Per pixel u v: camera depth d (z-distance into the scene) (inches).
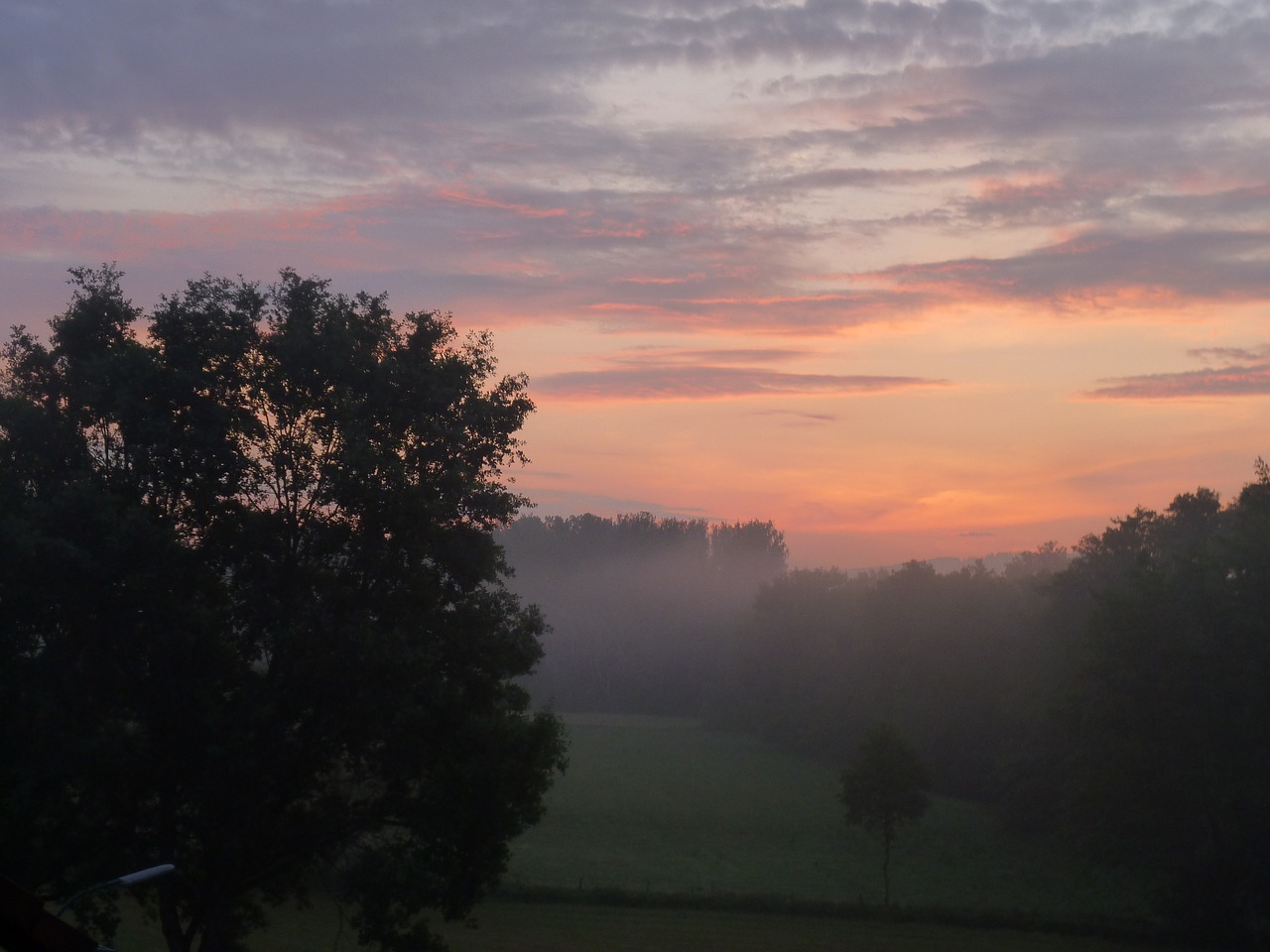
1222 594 1674.5
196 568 749.9
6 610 705.0
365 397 777.6
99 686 743.1
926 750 3093.0
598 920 1446.9
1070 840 2151.8
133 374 719.7
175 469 751.1
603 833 2391.7
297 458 759.1
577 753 3954.2
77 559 665.0
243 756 709.9
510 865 1989.4
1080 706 1834.4
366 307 831.7
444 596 826.8
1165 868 1688.0
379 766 796.6
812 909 1542.8
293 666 733.3
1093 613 1856.5
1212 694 1627.7
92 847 739.4
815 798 2938.0
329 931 1274.6
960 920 1518.2
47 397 773.3
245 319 780.6
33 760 684.1
